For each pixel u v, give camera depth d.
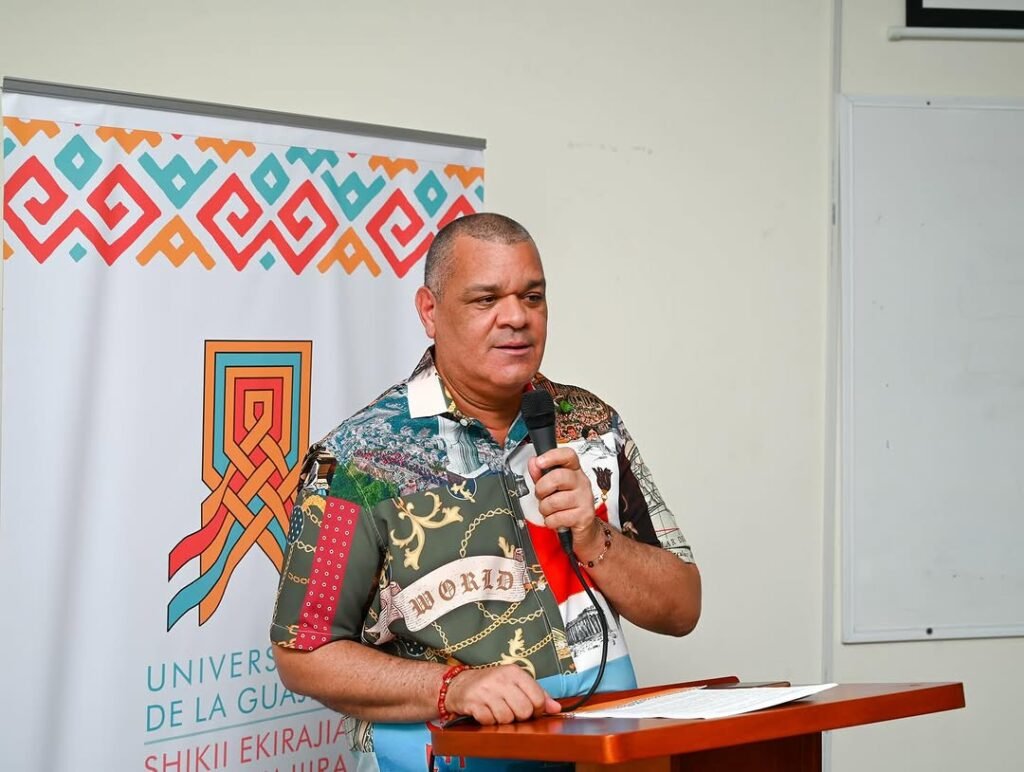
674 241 2.96
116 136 2.15
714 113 3.00
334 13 2.62
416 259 2.56
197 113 2.25
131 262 2.16
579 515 1.58
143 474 2.17
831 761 3.05
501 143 2.79
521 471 1.75
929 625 3.10
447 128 2.74
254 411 2.31
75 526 2.10
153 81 2.42
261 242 2.33
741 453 3.02
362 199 2.48
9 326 2.04
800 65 3.06
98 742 2.11
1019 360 3.13
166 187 2.21
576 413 1.86
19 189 2.05
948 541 3.11
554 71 2.85
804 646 3.07
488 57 2.78
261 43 2.53
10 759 2.04
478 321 1.67
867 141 3.07
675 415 2.97
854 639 3.06
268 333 2.33
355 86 2.64
